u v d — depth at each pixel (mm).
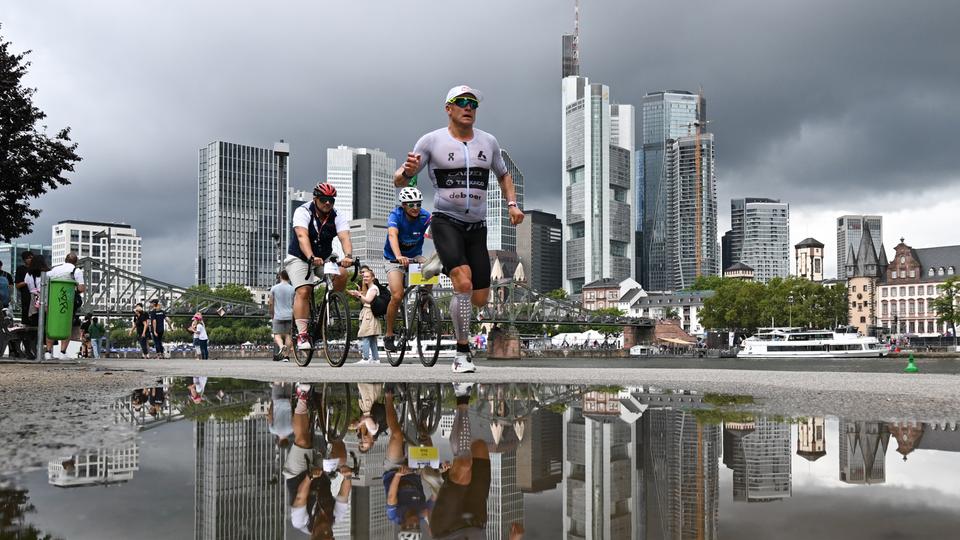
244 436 2447
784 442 2328
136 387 4945
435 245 6812
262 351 83062
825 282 160875
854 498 1456
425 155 6617
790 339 89938
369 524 1270
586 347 117375
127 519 1252
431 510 1387
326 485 1621
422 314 8492
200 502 1411
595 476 1755
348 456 2041
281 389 4715
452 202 6664
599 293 179375
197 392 4434
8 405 3578
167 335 119562
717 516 1306
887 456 2035
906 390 4453
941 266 127250
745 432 2576
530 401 3824
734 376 5996
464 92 6508
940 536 1142
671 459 2006
